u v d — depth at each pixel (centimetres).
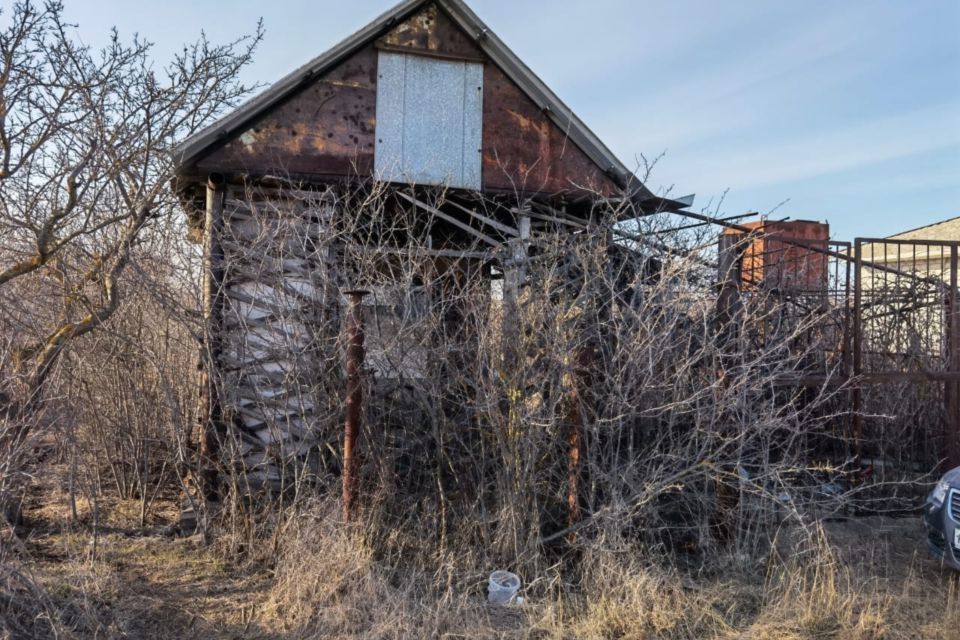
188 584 516
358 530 523
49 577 490
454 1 824
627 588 486
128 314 668
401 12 816
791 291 745
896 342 769
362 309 555
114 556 560
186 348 669
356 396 532
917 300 787
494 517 542
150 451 696
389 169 811
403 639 432
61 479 530
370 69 818
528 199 816
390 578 505
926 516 601
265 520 578
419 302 590
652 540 569
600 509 530
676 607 485
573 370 539
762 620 485
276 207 693
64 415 502
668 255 620
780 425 577
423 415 583
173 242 639
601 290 619
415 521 571
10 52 483
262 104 761
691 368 588
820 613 491
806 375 692
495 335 548
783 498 604
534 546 526
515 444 534
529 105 873
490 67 862
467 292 595
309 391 591
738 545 575
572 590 512
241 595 500
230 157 761
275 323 682
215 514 616
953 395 736
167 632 445
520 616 475
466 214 916
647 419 569
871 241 717
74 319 599
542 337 550
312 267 695
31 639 396
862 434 794
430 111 838
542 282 581
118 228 611
